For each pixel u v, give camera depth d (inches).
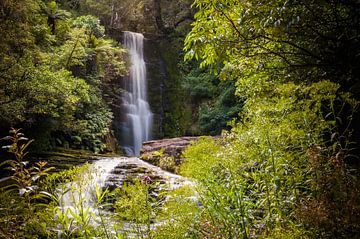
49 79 303.4
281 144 84.5
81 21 545.6
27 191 72.9
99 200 79.5
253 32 113.7
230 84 611.2
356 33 109.0
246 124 118.5
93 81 496.4
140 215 76.3
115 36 677.9
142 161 310.5
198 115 653.9
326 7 101.3
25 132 334.6
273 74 137.9
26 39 304.8
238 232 76.0
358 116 108.0
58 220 76.5
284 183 78.6
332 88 82.1
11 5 279.4
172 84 717.3
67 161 316.8
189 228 77.6
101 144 461.1
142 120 634.2
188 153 112.7
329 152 77.5
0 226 66.9
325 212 60.9
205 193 84.8
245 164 93.3
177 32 784.3
